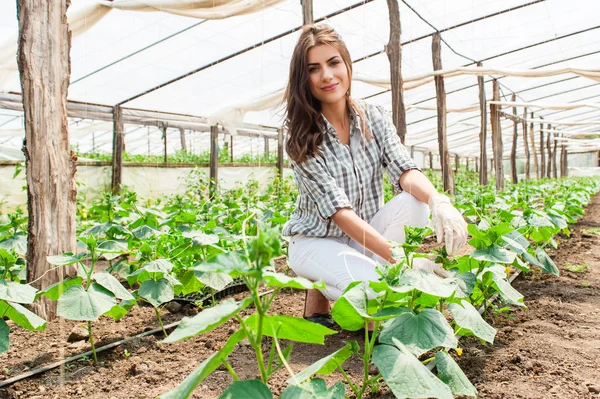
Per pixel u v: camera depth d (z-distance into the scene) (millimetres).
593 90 15742
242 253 1387
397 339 1680
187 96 10445
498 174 14734
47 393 2342
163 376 2479
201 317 1323
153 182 11320
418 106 14477
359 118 3057
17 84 8188
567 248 6016
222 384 2316
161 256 3611
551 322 3123
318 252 2898
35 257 3275
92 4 6117
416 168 3021
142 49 7973
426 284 1764
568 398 2064
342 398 1422
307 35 2793
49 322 3400
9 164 8547
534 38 10203
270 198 8320
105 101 10281
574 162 44188
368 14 7848
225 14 6289
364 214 3203
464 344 2729
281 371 2447
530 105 12695
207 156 13625
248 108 10773
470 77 12570
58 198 3344
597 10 8742
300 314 3387
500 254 2508
